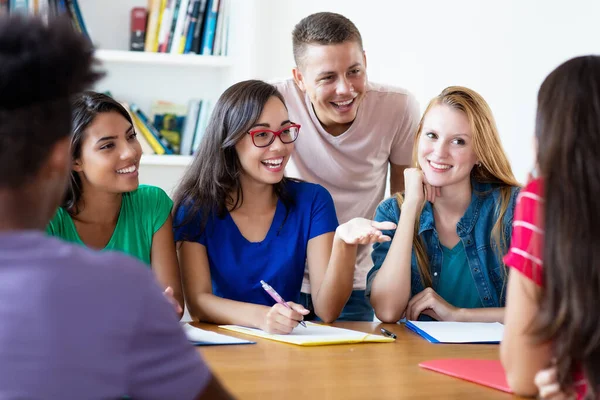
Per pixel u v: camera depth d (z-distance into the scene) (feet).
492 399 3.62
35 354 2.18
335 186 8.11
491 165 6.62
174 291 6.41
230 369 4.25
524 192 3.68
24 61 2.38
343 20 7.41
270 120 6.36
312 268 6.66
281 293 6.63
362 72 7.47
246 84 6.50
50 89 2.43
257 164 6.40
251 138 6.36
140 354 2.35
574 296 3.21
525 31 9.12
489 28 9.63
